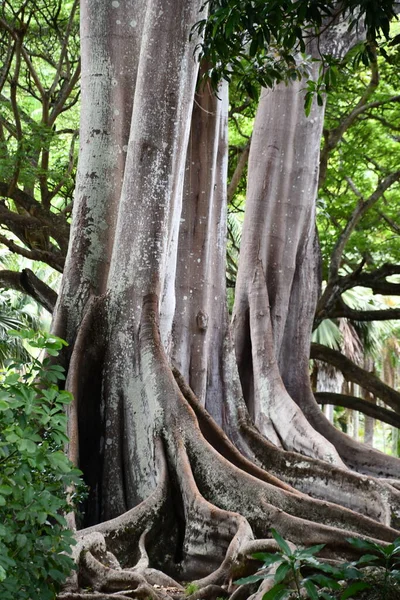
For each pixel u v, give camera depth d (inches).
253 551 296.5
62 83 799.7
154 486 368.5
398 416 714.8
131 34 450.6
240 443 458.0
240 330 543.5
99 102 442.3
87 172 438.0
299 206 567.2
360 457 516.1
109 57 445.1
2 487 225.3
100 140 439.5
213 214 500.7
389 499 394.3
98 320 404.2
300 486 417.4
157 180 414.0
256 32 300.4
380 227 880.3
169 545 341.1
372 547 257.6
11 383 239.0
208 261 490.0
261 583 273.1
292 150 569.3
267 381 506.3
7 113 844.0
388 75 747.4
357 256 883.4
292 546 306.8
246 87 350.9
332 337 1250.6
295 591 250.8
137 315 401.4
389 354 1544.0
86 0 449.7
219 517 326.6
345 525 326.3
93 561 293.7
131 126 422.9
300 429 475.5
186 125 424.8
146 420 379.9
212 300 494.3
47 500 236.5
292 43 303.9
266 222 563.2
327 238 843.4
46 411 242.4
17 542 230.7
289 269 561.3
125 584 283.7
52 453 240.5
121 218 414.6
